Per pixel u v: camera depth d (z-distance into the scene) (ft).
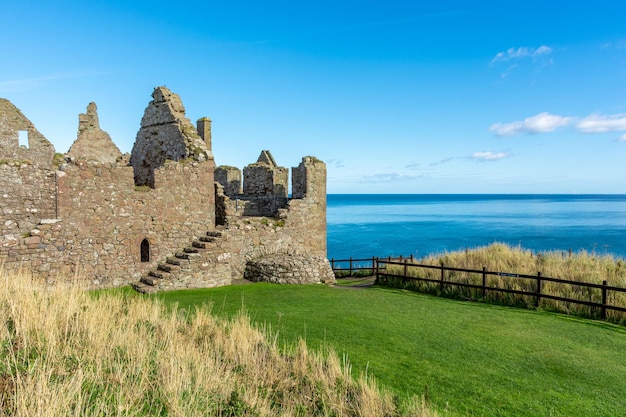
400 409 21.08
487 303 49.08
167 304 44.83
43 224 48.39
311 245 76.84
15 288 29.14
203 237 61.21
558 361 30.22
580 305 44.34
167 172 59.06
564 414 22.67
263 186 86.38
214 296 50.78
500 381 26.58
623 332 37.52
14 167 48.08
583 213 430.20
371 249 181.98
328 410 20.58
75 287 34.01
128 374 19.80
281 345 30.99
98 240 52.65
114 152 81.35
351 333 35.14
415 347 32.30
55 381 17.04
